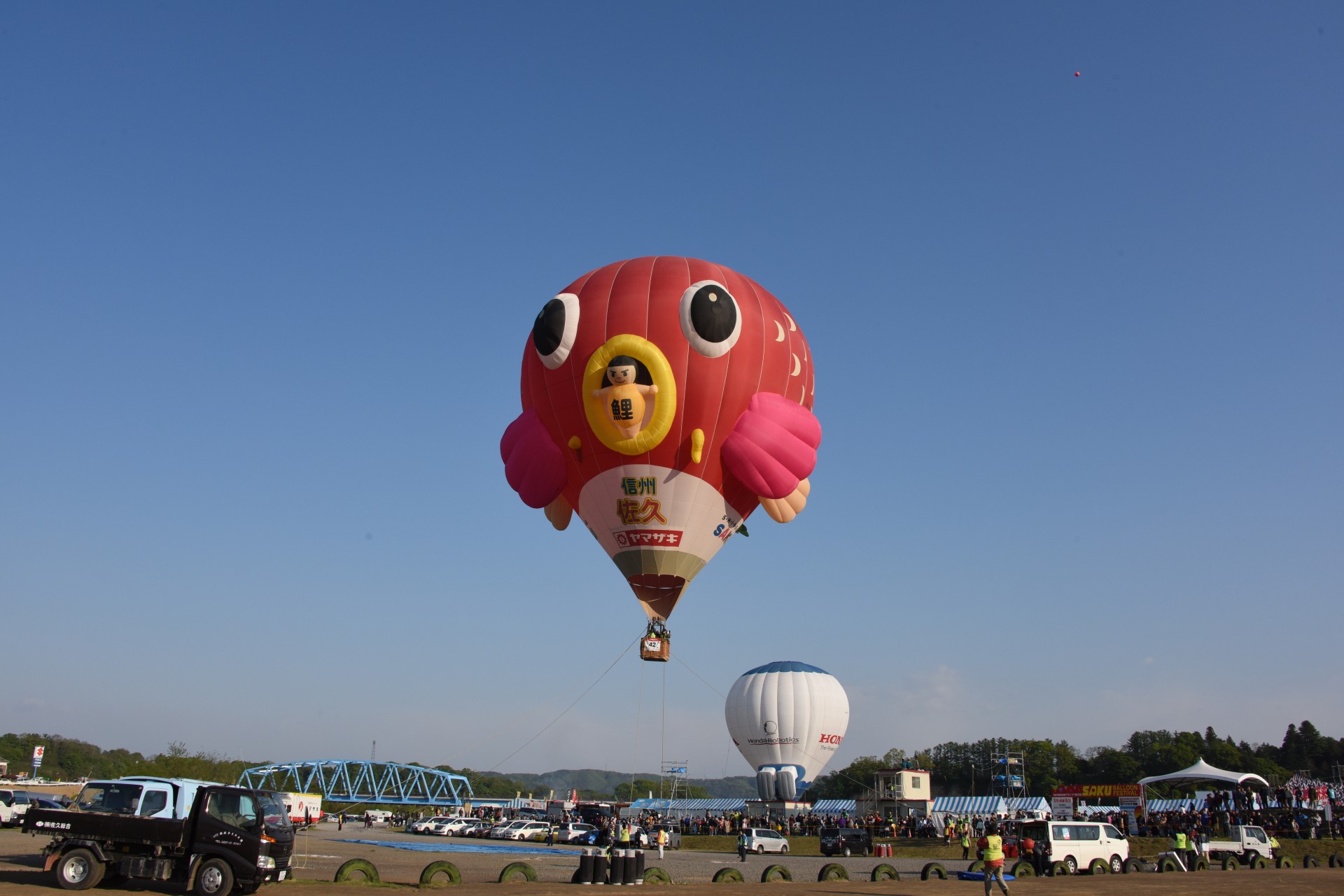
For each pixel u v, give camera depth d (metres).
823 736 74.31
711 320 33.78
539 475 35.81
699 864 43.59
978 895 28.25
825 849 54.09
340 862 37.16
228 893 21.08
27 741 170.12
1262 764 136.88
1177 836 41.22
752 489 34.84
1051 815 72.56
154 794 21.70
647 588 36.59
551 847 56.78
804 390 36.94
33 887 21.53
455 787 125.00
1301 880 35.06
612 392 33.66
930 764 159.00
